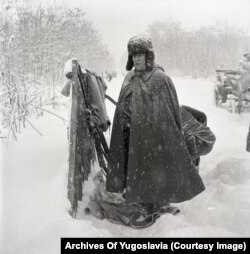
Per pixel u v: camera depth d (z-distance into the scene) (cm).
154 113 419
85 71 502
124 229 400
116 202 433
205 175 546
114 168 443
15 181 414
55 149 531
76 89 403
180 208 442
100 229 362
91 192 452
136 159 421
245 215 400
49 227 338
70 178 378
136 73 435
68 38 1380
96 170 516
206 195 468
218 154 645
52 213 358
